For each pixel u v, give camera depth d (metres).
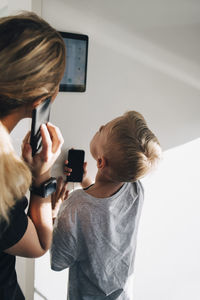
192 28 1.27
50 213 0.78
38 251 0.72
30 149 0.69
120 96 1.22
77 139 1.18
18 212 0.63
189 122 1.43
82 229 0.93
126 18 1.13
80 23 1.05
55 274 1.37
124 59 1.18
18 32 0.53
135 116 0.91
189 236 1.68
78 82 1.10
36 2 0.96
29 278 1.31
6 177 0.54
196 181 1.57
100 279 1.01
